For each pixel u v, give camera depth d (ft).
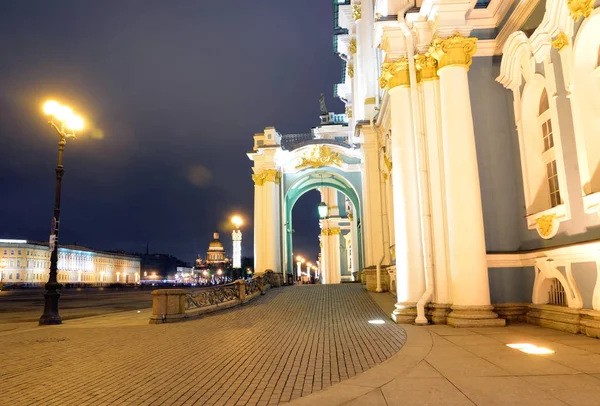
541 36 29.63
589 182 25.67
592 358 19.65
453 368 18.62
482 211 33.86
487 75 35.65
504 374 17.34
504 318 32.09
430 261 34.04
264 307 52.90
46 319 46.24
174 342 29.63
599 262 24.58
